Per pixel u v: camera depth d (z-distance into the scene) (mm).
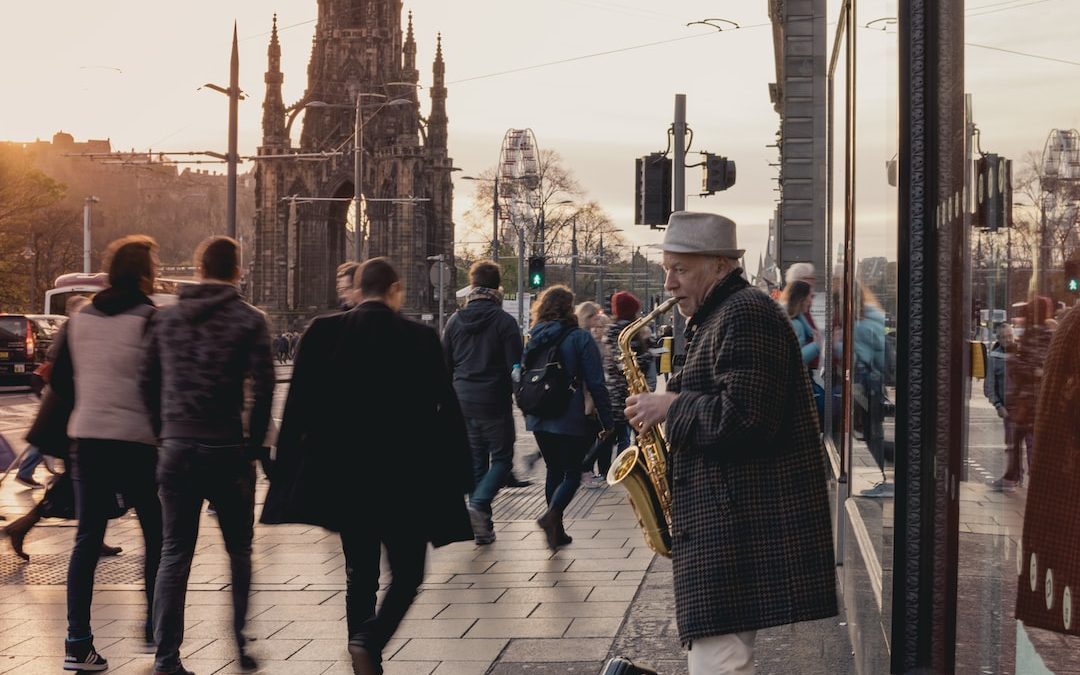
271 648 6906
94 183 126438
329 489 5871
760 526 3848
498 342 10289
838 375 6453
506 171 79250
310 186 91750
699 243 4035
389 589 5922
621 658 4520
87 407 6609
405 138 92062
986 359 2461
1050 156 2082
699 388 3971
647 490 4422
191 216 138375
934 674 2836
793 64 15656
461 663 6492
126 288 6758
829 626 7172
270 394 6219
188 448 6129
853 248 5316
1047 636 2113
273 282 92125
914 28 2867
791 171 15742
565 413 10031
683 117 16141
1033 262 2168
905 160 2896
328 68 91500
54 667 6586
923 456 2867
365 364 5902
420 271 92875
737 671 3891
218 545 10445
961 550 2691
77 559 6516
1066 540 2064
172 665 6133
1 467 11289
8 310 73312
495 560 9477
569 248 90000
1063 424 2064
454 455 6055
